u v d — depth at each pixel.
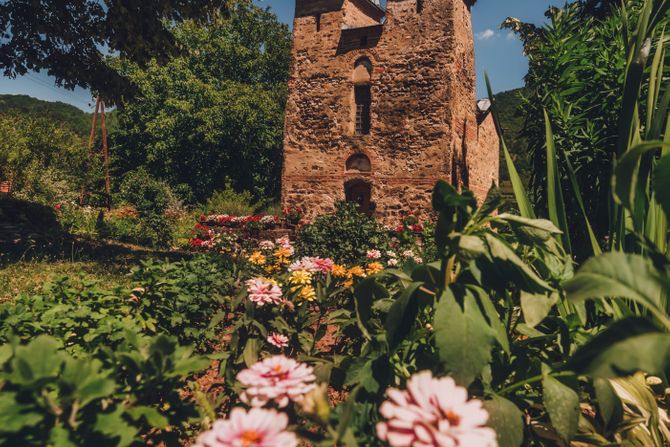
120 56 9.51
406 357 1.58
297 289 2.64
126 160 27.77
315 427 1.41
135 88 10.24
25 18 8.98
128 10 8.65
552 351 1.73
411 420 0.75
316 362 1.70
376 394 1.35
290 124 14.42
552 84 3.69
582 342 1.63
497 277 1.37
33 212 10.73
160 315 3.36
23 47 9.29
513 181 2.21
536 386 1.58
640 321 0.92
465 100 13.82
